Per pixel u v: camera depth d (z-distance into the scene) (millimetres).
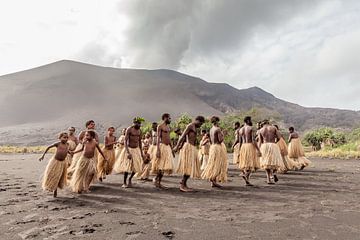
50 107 106000
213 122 8398
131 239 4027
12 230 4391
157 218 5008
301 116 155750
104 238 4066
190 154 7547
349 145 26078
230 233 4242
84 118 91375
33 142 63469
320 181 9195
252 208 5703
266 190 7656
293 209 5605
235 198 6633
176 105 123812
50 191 6773
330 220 4844
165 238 4059
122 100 119875
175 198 6637
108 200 6406
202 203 6141
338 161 17672
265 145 8953
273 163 8680
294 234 4180
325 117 153000
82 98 117000
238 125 12383
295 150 12445
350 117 151375
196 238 4055
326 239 3973
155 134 9711
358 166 14195
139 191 7496
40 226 4586
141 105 116938
